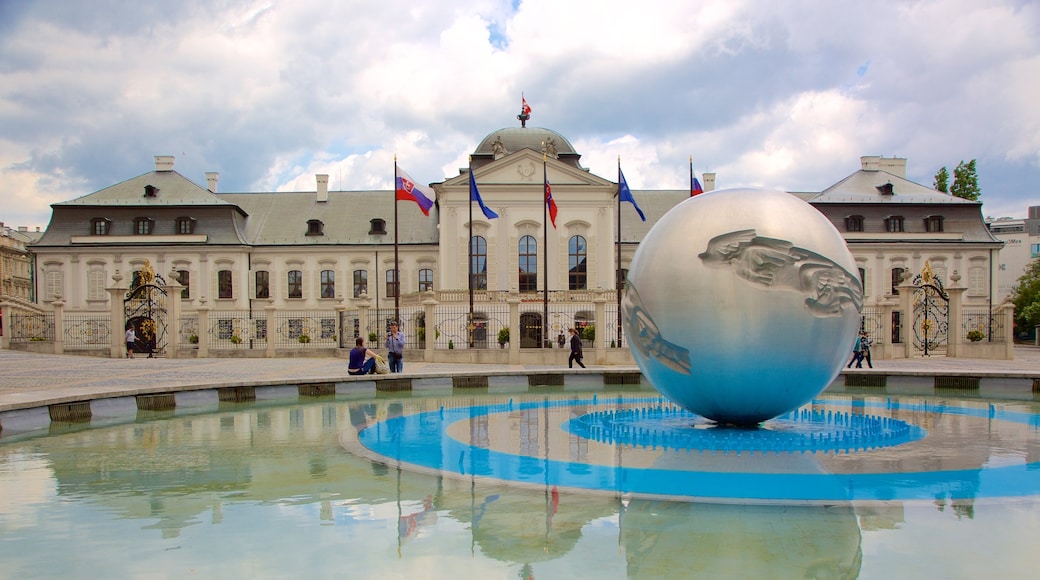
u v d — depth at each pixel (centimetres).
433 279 5666
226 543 643
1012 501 759
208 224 5634
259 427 1309
